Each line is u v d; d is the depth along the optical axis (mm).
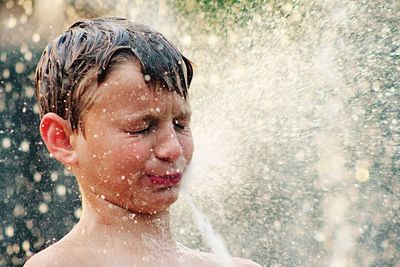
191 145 2324
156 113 2211
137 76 2205
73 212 5895
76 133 2279
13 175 6270
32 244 5887
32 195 6086
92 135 2229
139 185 2227
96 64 2229
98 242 2293
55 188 5965
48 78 2332
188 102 2326
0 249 5938
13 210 6078
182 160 2258
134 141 2201
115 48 2244
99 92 2205
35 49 7004
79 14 6871
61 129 2320
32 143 6402
